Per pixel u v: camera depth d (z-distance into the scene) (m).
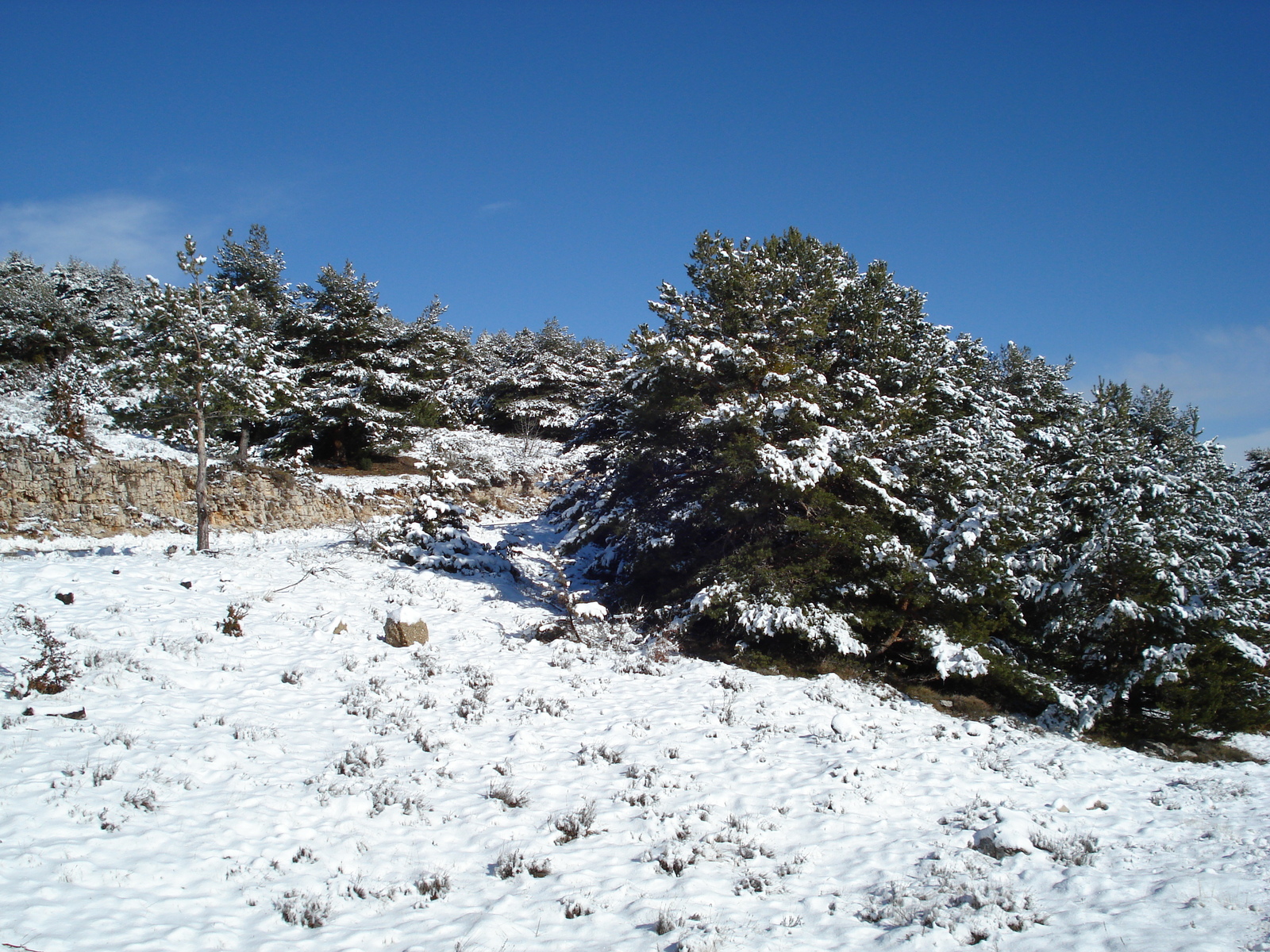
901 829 8.66
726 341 18.09
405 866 7.20
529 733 10.72
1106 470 17.98
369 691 11.61
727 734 11.39
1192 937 5.99
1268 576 18.62
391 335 35.34
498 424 53.69
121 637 11.88
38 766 7.68
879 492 15.56
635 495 19.59
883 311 20.62
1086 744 14.17
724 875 7.28
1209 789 11.30
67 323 34.88
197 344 19.48
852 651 14.61
